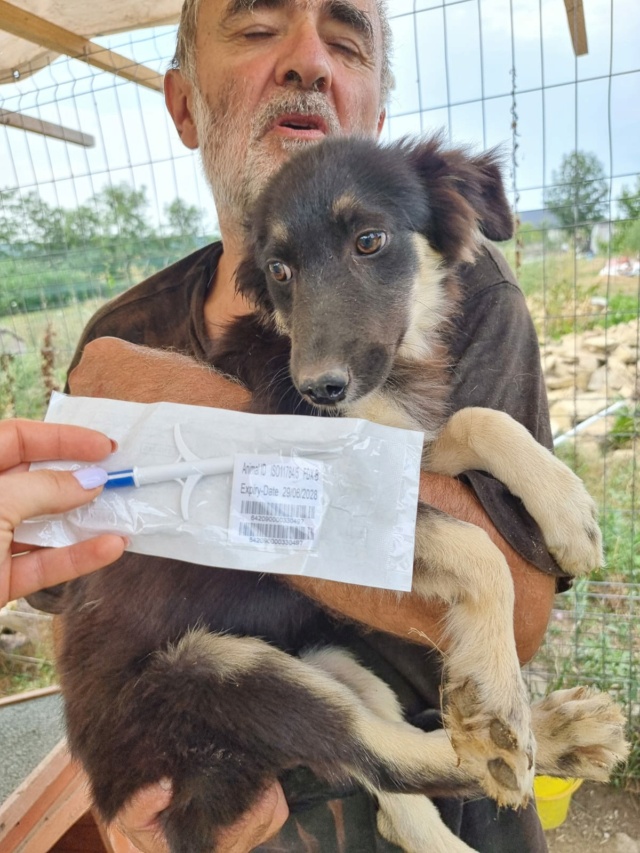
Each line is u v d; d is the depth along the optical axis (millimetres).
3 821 597
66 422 299
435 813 443
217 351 470
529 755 319
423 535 342
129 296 568
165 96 619
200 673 410
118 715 419
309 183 422
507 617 330
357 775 397
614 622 880
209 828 392
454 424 396
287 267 434
